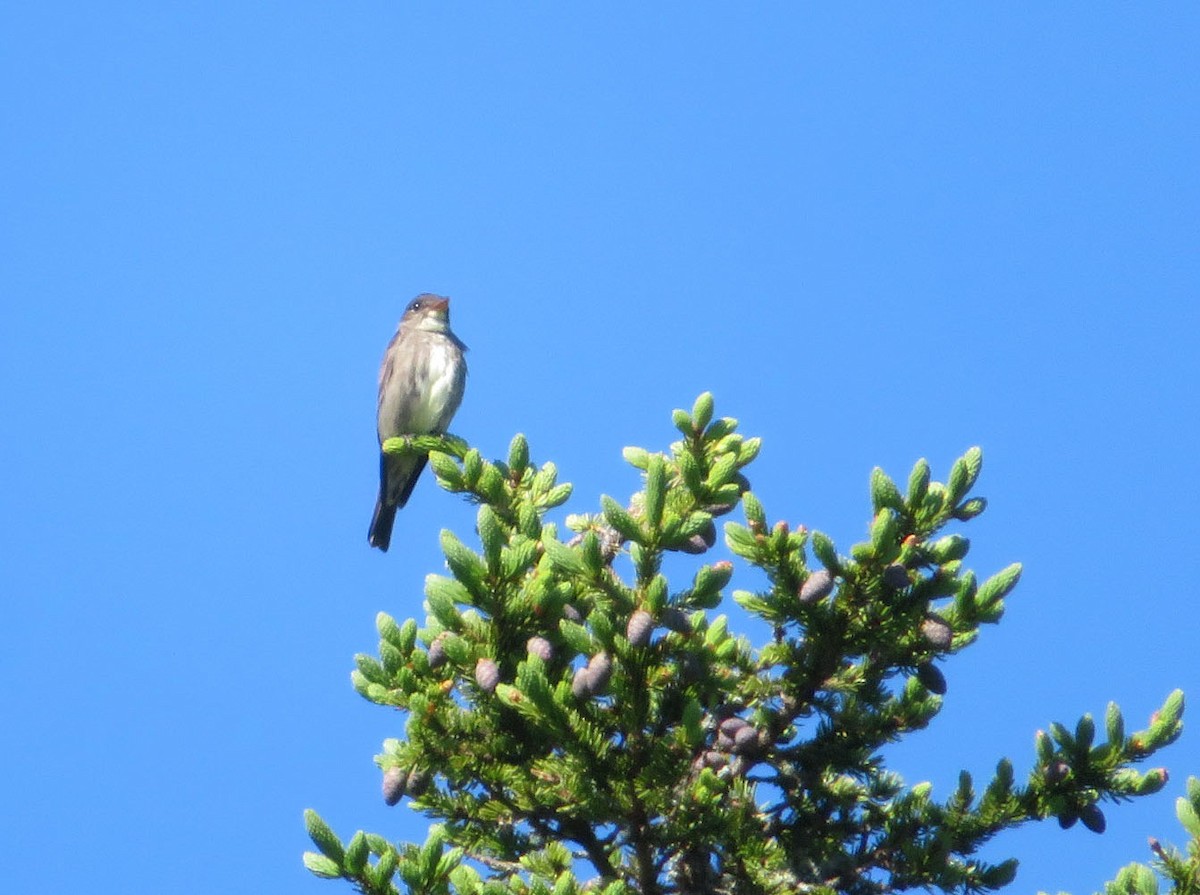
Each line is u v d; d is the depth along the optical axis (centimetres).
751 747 973
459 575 967
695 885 1009
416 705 977
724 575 945
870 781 1106
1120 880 942
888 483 984
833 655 1010
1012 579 1028
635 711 958
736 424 1102
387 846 962
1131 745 1007
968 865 1041
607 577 945
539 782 996
